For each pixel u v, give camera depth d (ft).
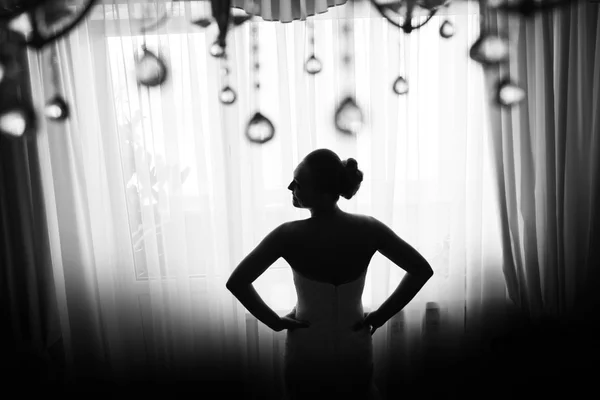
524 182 3.92
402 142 3.90
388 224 3.88
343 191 3.05
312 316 3.16
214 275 4.11
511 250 3.96
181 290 4.10
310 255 3.08
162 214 3.99
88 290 4.14
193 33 3.75
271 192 3.96
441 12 3.69
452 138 3.87
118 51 3.78
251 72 3.73
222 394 4.33
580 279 4.15
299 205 3.21
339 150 3.82
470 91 3.91
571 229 4.11
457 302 4.10
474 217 3.99
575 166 4.01
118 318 4.17
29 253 4.00
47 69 3.70
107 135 3.80
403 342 4.23
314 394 3.20
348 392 3.23
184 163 3.95
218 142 3.89
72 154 3.94
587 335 4.26
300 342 3.17
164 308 4.13
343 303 3.16
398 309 3.21
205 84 3.90
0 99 3.73
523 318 4.16
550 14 3.73
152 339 4.20
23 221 3.95
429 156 3.95
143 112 3.82
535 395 4.32
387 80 3.80
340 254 3.08
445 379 4.30
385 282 4.02
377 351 4.25
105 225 4.07
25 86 3.73
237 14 3.67
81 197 3.89
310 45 3.69
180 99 3.86
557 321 4.17
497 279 4.15
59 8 3.63
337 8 3.67
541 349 4.27
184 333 4.22
